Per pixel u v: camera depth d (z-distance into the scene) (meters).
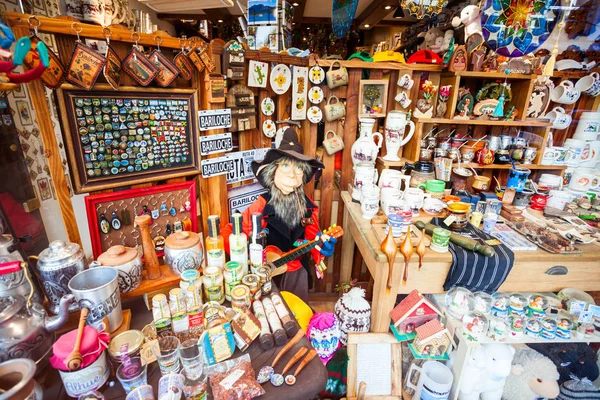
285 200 1.64
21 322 0.77
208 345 0.94
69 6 1.52
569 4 1.54
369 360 1.48
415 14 1.64
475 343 1.35
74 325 0.96
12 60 0.72
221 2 1.51
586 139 2.03
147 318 1.11
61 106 1.00
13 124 1.26
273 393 0.87
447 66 1.91
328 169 2.24
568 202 1.83
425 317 1.46
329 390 1.49
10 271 0.78
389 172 1.81
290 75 1.91
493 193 1.95
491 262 1.33
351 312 1.61
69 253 0.92
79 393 0.78
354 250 2.54
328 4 3.46
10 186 1.23
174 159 1.32
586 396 1.51
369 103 2.09
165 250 1.15
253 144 1.92
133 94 1.14
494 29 1.60
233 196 1.74
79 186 1.09
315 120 2.07
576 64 1.93
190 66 1.28
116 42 1.09
